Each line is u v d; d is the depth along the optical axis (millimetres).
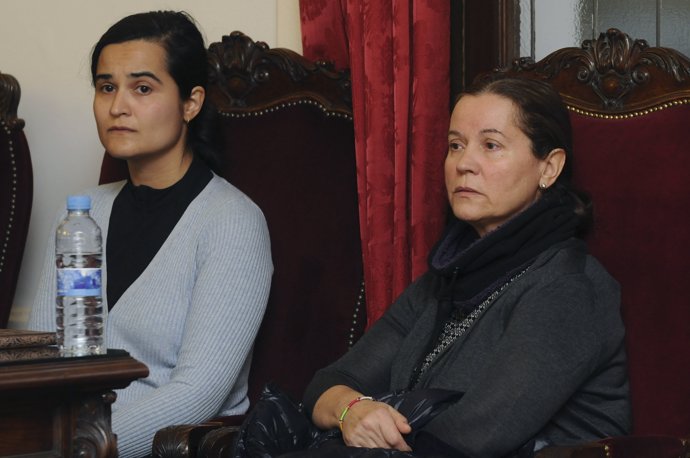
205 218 3959
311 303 4191
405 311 3564
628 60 3506
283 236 4254
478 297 3256
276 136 4355
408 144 4316
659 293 3322
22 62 5945
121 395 3834
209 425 3143
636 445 2736
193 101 4199
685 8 4133
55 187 5840
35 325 4141
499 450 2902
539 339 2967
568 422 3125
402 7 4277
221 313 3760
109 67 4016
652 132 3414
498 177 3260
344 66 4672
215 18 5363
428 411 3008
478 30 4523
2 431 2559
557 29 4414
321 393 3338
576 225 3281
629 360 3348
